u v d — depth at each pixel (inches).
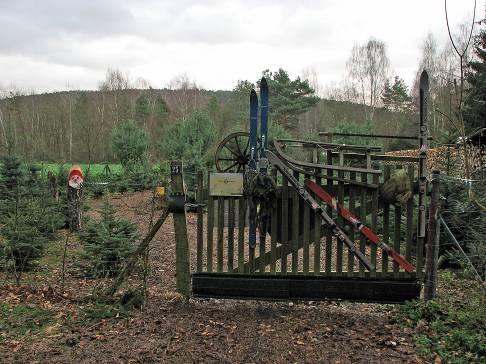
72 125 1749.5
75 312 229.1
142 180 797.9
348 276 235.6
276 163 235.0
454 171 522.3
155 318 222.7
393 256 232.2
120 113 2100.1
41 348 189.3
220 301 254.7
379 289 233.8
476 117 621.0
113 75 2433.6
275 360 178.5
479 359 175.9
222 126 1300.4
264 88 233.6
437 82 912.9
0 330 207.2
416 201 243.4
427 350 183.8
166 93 2578.7
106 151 1609.3
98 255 313.1
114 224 332.5
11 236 322.0
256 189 232.1
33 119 1766.7
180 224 237.8
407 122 1740.9
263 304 250.2
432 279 230.8
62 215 468.4
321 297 236.5
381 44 2167.8
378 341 194.9
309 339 198.4
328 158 239.0
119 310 228.8
